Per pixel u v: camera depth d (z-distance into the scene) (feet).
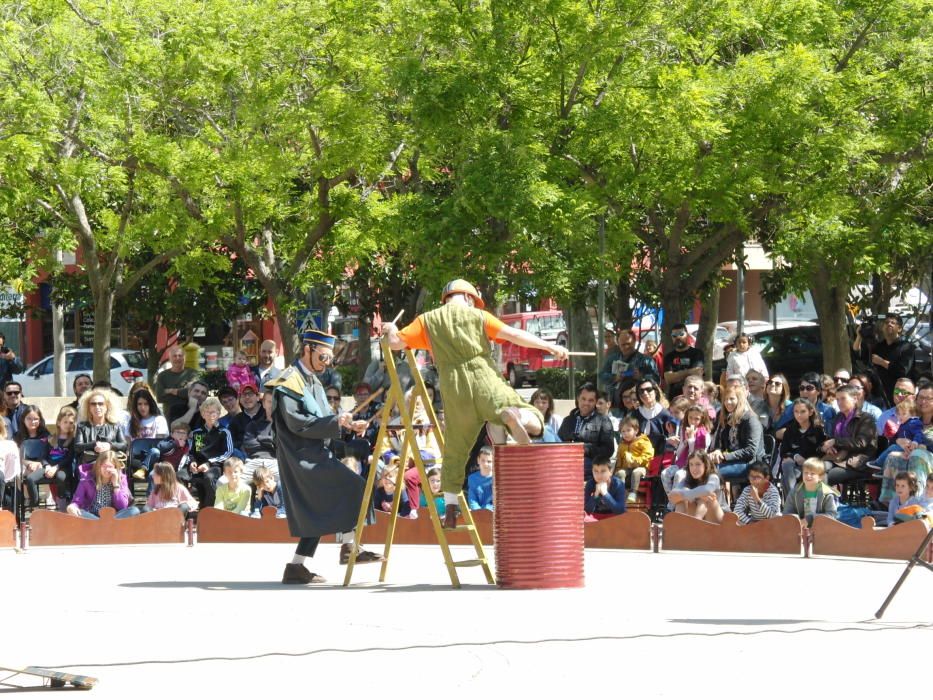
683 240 97.40
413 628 27.84
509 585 33.58
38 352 170.19
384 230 87.20
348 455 57.57
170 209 87.35
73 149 88.99
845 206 84.17
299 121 81.30
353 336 141.08
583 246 79.56
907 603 30.89
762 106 75.77
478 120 74.43
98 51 82.69
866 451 53.83
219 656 25.03
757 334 112.98
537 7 71.92
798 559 39.88
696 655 24.75
